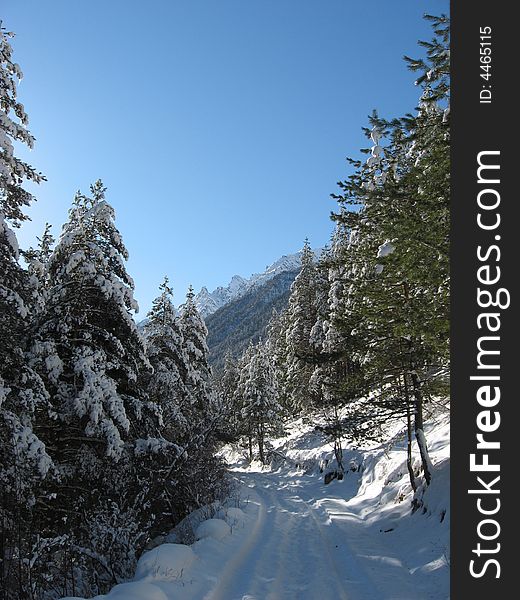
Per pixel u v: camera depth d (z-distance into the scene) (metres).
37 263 16.02
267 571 11.41
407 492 17.81
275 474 42.50
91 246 14.87
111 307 15.09
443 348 11.71
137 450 15.41
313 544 14.54
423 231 10.20
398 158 11.62
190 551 11.12
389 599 8.95
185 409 21.67
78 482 14.57
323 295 39.41
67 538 11.05
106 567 11.30
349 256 17.67
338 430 18.91
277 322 76.00
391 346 17.08
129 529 12.43
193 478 19.23
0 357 11.87
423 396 16.80
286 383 47.31
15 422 11.03
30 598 9.41
